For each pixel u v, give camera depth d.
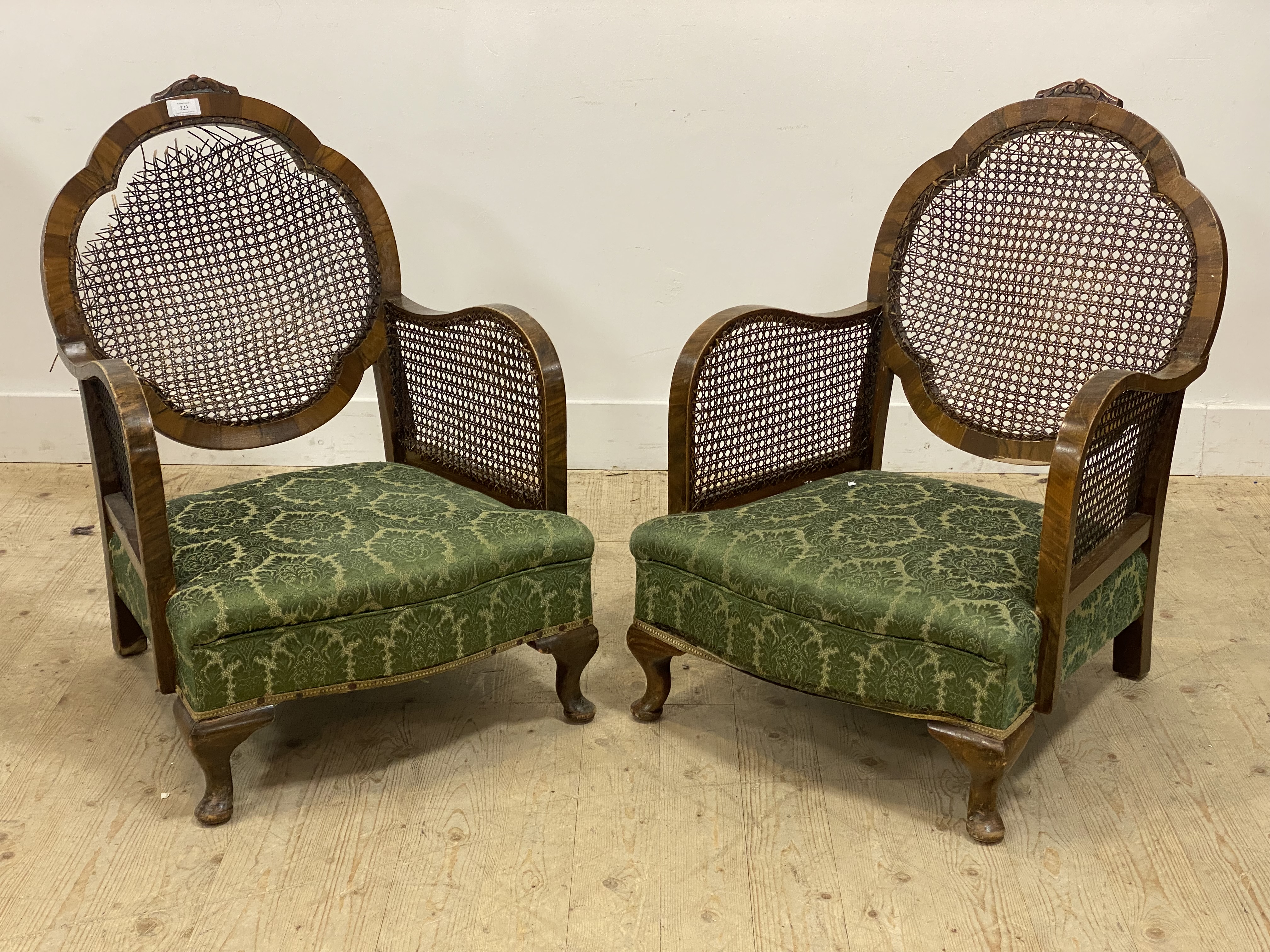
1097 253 1.98
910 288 2.17
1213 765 1.93
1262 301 3.07
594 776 1.90
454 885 1.65
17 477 3.15
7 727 2.03
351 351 2.21
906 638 1.66
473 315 2.02
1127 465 1.90
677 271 3.15
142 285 2.04
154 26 2.92
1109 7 2.88
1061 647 1.66
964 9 2.90
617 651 2.31
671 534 1.89
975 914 1.60
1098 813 1.81
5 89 2.96
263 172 2.10
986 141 2.06
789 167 3.05
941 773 1.92
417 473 2.13
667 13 2.92
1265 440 3.17
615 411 3.25
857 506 1.95
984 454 2.13
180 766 1.93
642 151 3.04
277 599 1.66
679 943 1.54
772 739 2.01
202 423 2.10
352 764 1.93
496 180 3.07
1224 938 1.55
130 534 1.86
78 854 1.71
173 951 1.52
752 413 2.06
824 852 1.72
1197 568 2.65
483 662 2.27
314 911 1.60
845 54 2.95
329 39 2.95
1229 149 2.96
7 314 3.14
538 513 1.95
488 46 2.95
